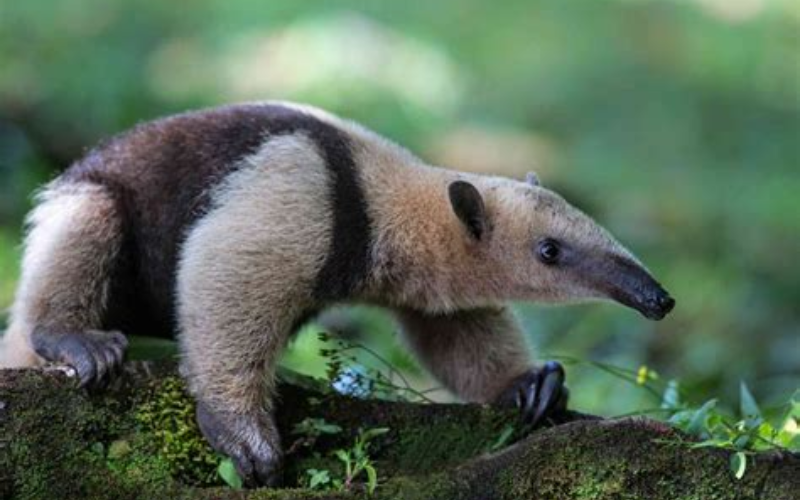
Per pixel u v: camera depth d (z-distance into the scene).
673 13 38.47
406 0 33.16
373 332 18.08
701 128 34.34
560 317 22.91
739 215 29.95
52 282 11.87
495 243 12.45
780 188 31.48
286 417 11.04
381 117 30.08
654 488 10.02
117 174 12.16
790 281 26.06
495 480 10.05
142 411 10.50
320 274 11.44
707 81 36.03
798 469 10.01
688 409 11.63
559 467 10.05
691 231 29.41
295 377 11.59
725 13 38.84
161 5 31.80
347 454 10.29
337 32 30.88
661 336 22.69
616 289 12.42
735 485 9.98
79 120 28.94
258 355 10.88
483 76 34.06
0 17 30.27
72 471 10.04
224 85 30.55
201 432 10.66
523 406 11.91
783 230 29.11
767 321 23.94
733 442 10.21
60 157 28.02
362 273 11.90
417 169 12.48
